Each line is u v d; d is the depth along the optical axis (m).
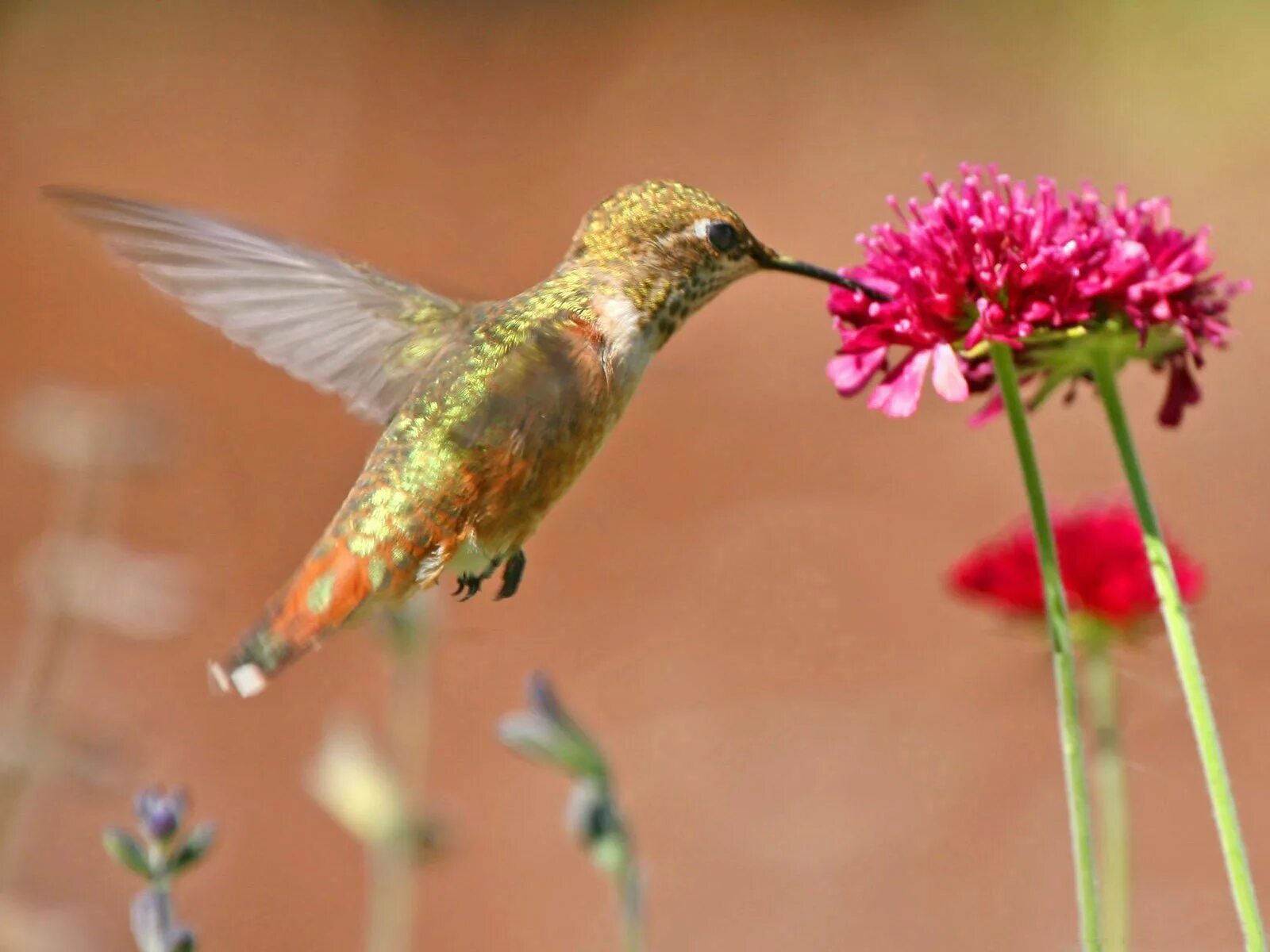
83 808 10.45
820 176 19.98
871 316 4.78
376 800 6.52
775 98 21.41
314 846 11.64
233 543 14.23
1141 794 11.41
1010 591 6.27
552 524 15.05
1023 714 12.53
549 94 22.19
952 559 14.25
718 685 13.13
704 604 14.02
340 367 5.56
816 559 14.39
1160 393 15.71
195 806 11.66
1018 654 12.88
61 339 16.84
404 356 5.56
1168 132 19.73
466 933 11.07
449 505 5.25
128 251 5.14
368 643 13.09
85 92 21.67
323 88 22.22
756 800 11.86
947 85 21.23
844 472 15.48
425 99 22.17
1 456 14.09
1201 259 4.64
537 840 11.74
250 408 16.03
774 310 17.67
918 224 4.79
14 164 20.16
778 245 18.77
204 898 11.19
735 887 11.23
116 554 8.20
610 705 12.95
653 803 11.93
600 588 14.29
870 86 21.36
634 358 5.40
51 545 8.21
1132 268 4.48
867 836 11.59
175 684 12.45
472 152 21.19
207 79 22.19
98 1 23.36
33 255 18.39
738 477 15.54
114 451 8.27
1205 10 20.84
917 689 12.91
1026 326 4.43
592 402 5.34
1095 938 4.22
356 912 11.20
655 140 21.02
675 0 23.77
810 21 22.86
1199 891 10.59
